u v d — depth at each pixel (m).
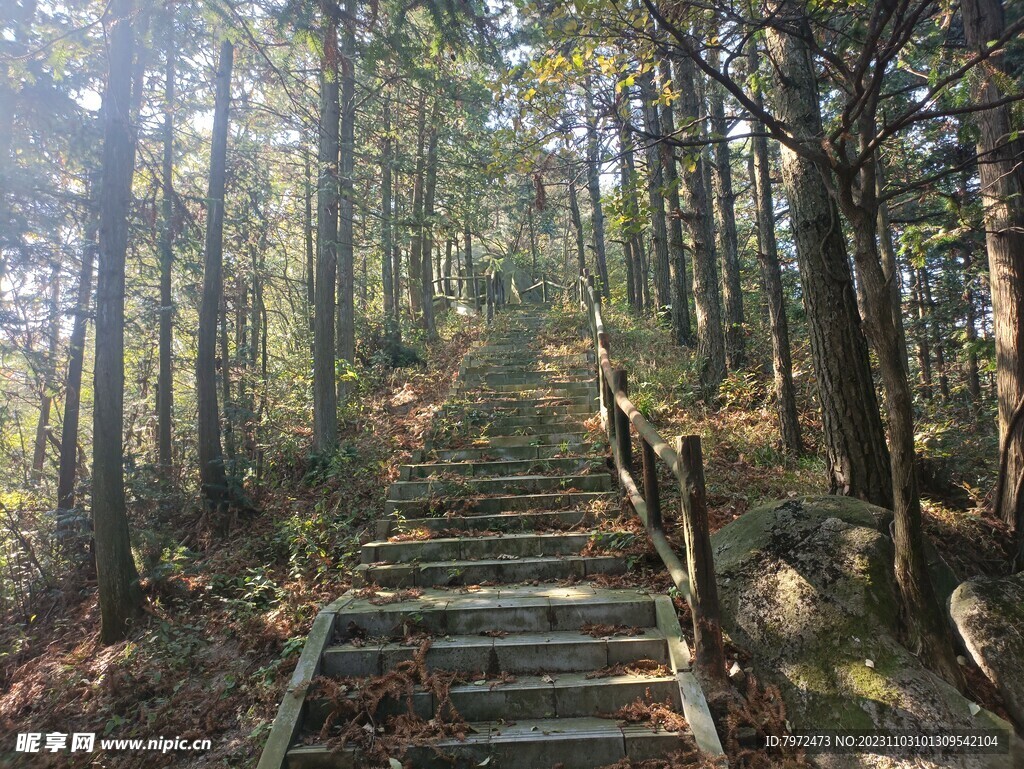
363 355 12.39
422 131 12.77
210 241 7.53
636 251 18.36
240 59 8.23
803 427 7.25
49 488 8.23
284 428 9.27
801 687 3.10
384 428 8.59
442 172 13.80
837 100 8.30
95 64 6.46
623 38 3.63
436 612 3.72
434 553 4.57
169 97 8.13
